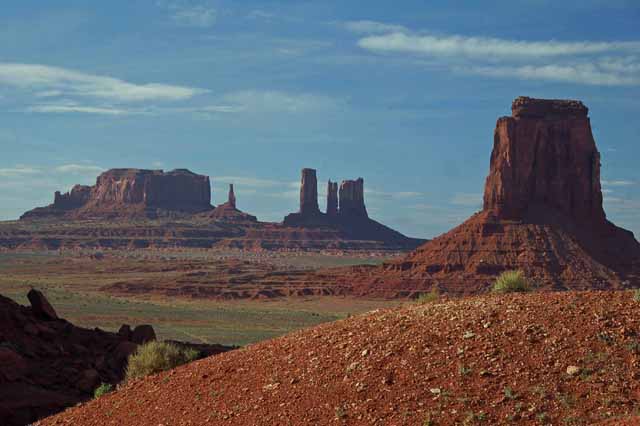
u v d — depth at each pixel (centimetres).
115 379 3056
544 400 1452
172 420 1802
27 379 2822
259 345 2133
